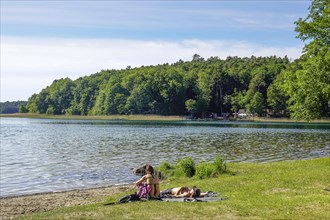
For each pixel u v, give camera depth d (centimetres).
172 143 4991
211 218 1084
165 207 1219
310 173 2069
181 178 2233
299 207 1226
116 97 16438
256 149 4206
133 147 4484
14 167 2947
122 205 1270
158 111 15812
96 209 1212
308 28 2534
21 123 13125
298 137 6088
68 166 2998
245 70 17338
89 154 3797
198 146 4562
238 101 15675
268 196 1440
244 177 1986
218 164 2252
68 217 1104
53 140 5688
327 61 2503
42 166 2998
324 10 2445
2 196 1933
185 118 15200
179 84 15950
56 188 2172
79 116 18825
